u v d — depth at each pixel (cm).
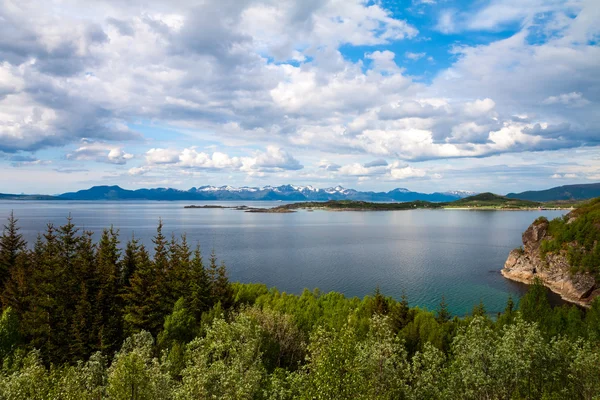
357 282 12825
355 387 2628
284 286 12219
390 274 14112
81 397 3058
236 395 2844
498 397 3080
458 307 10425
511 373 3033
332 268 15062
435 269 15225
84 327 5878
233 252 18825
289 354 5675
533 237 15012
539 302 6769
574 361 3403
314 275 13762
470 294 11706
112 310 6556
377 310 6975
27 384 3078
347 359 2686
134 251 7688
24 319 5750
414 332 5934
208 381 2817
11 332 5219
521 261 14425
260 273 14000
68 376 3275
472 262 16950
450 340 5647
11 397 2895
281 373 3675
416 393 3128
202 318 6262
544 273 13700
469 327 3478
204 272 7712
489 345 3253
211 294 7519
